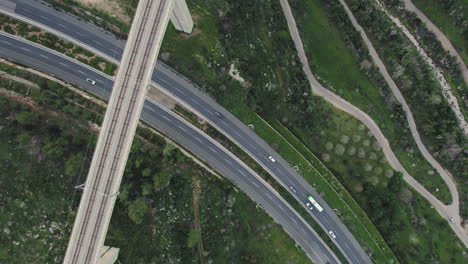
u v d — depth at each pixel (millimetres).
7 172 85750
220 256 104375
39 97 93125
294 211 116375
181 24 99938
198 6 109562
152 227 95938
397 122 130500
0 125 88438
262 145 116500
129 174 96062
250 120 115750
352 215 120938
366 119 128375
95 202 77375
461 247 127500
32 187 86500
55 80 100500
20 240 83500
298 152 119750
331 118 125812
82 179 90750
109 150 77625
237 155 113312
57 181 88625
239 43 114375
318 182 119562
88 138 95750
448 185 132125
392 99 131250
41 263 83688
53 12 102812
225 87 111250
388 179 126250
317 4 132375
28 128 90438
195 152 110125
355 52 131375
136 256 92750
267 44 121438
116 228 92000
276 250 112375
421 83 132250
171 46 107375
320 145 123812
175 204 100750
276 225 114125
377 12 135125
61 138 90375
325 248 117188
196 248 102062
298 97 122000
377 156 126688
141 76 77938
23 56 100625
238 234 109000
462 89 136625
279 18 127000
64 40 103125
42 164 88312
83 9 102562
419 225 125625
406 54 132000
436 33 138750
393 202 123875
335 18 131750
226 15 112062
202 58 108875
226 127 113875
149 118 107688
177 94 110125
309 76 128500
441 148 129750
